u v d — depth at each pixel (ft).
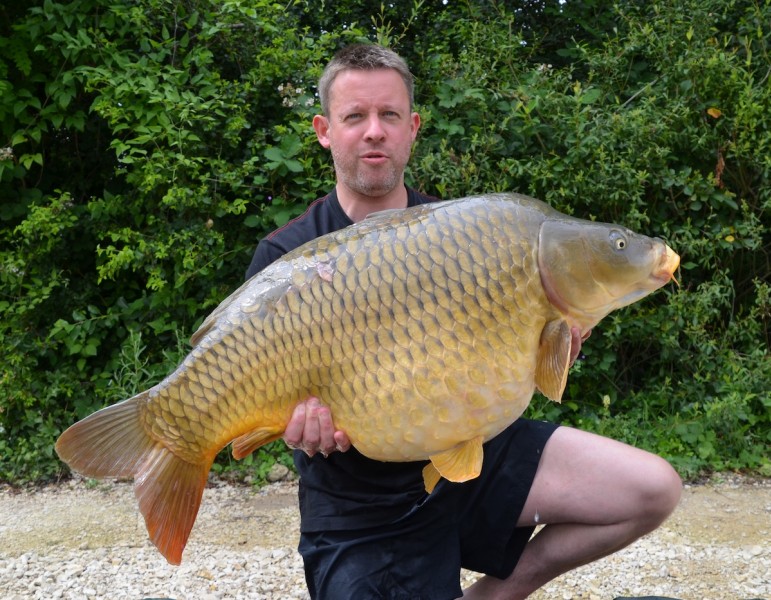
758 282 15.53
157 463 5.49
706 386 15.47
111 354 16.06
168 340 15.76
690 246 15.14
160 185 15.25
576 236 5.30
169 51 15.49
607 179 14.99
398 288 5.21
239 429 5.45
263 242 7.08
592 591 9.65
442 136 15.74
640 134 15.23
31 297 15.43
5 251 15.97
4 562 10.64
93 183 17.78
